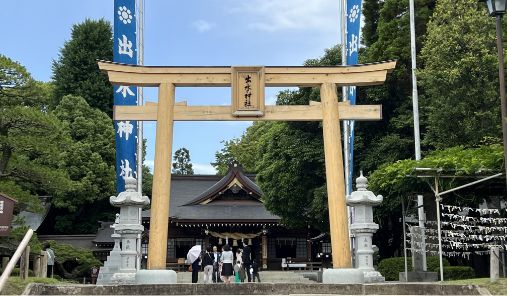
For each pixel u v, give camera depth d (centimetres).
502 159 1739
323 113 1537
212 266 2264
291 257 4506
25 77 2269
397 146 2803
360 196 1725
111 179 4353
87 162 4262
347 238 1465
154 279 1384
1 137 2117
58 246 3447
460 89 2200
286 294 1254
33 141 2167
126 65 1520
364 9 3484
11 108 2122
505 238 2102
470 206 2302
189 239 4441
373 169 2884
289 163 3086
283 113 1540
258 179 3462
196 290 1266
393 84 2972
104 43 5250
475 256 2516
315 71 1554
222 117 1530
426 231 2142
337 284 1261
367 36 3516
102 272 2200
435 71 2267
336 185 1492
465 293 1212
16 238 2034
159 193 1460
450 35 2233
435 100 2372
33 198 2175
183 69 1538
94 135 4466
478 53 2192
